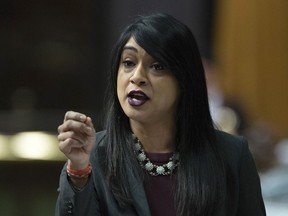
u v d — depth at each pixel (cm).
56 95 2833
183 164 821
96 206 805
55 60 2855
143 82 798
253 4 2717
